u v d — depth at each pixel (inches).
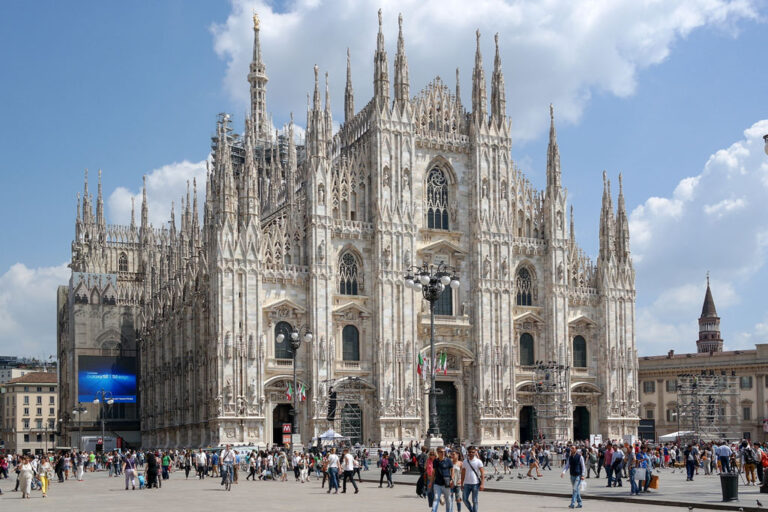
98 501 2138.3
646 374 6658.5
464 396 4512.8
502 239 4623.5
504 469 3425.2
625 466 2566.4
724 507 1695.4
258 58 7839.6
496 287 4579.2
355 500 2006.6
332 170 4407.0
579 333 4813.0
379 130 4419.3
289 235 4296.3
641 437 5201.8
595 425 4790.8
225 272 4082.2
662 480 2711.6
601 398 4798.2
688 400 5492.1
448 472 1577.3
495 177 4675.2
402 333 4338.1
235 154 7391.7
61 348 7288.4
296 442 3014.3
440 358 4192.9
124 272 7504.9
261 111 7795.3
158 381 5748.0
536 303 4758.9
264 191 5940.0
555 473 3294.8
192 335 4788.4
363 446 4010.8
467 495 1567.4
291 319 4212.6
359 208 4439.0
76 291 6496.1
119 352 6530.5
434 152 4608.8
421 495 1974.7
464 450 3737.7
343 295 4313.5
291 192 4407.0
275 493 2306.8
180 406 5093.5
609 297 4832.7
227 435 3991.1
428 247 4510.3
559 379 4616.1
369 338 4345.5
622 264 4904.0
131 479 2689.5
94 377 6343.5
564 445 4156.0
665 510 1729.8
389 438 4244.6
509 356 4559.5
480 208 4603.8
